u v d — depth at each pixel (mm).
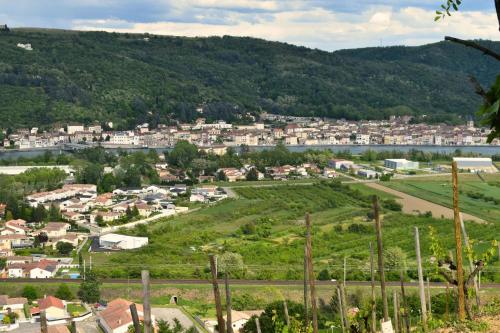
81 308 126250
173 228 195500
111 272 144250
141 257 160250
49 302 122812
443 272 38906
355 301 113062
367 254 152875
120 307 113188
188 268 146125
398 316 46250
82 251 172625
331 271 136375
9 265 152125
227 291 32594
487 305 44250
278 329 49969
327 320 104188
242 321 106938
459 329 37031
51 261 155000
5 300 126938
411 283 124250
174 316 114188
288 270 141875
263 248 166250
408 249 159125
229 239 180875
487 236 170000
